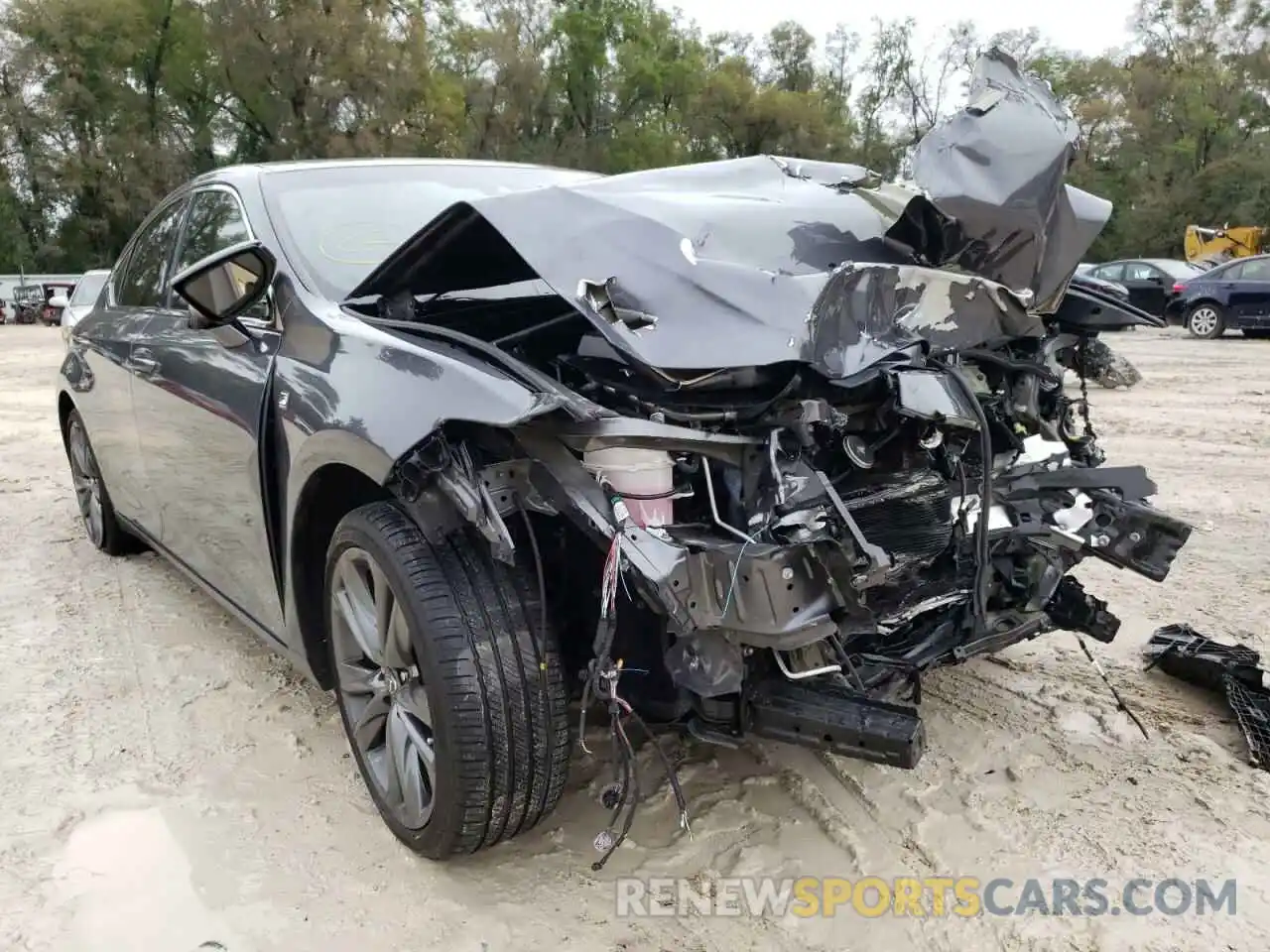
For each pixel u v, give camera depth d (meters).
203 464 3.21
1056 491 2.71
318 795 2.78
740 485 2.14
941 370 2.36
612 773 2.84
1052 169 2.46
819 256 2.54
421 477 2.15
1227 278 17.42
